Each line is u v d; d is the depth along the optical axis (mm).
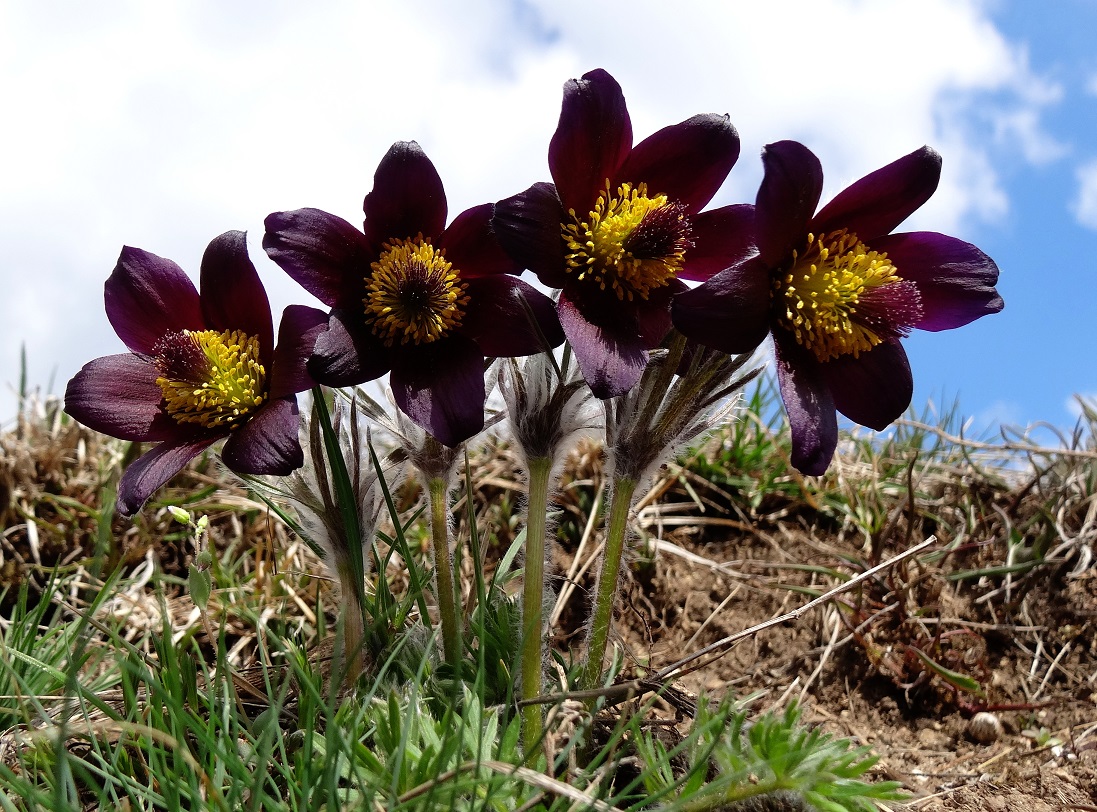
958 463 437
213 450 222
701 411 219
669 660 333
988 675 327
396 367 202
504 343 203
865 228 206
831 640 331
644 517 386
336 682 187
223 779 201
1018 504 394
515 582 333
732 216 209
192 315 223
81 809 187
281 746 190
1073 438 413
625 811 182
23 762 203
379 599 250
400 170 205
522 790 189
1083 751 287
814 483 408
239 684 233
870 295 201
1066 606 353
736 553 386
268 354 213
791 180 188
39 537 358
